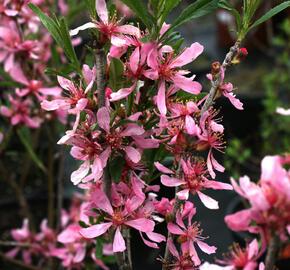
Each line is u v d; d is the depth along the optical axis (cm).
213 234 63
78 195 56
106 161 26
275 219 21
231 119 84
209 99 28
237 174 59
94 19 27
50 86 47
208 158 27
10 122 49
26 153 63
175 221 28
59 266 58
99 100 26
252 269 23
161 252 57
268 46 110
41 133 70
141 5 26
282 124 69
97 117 26
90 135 26
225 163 60
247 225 21
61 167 51
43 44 49
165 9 26
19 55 44
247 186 22
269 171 21
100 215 29
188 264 28
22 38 43
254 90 86
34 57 43
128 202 27
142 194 27
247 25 29
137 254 60
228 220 21
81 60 37
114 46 26
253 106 83
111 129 26
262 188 21
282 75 77
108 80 27
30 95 44
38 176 74
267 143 71
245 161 73
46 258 57
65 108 28
